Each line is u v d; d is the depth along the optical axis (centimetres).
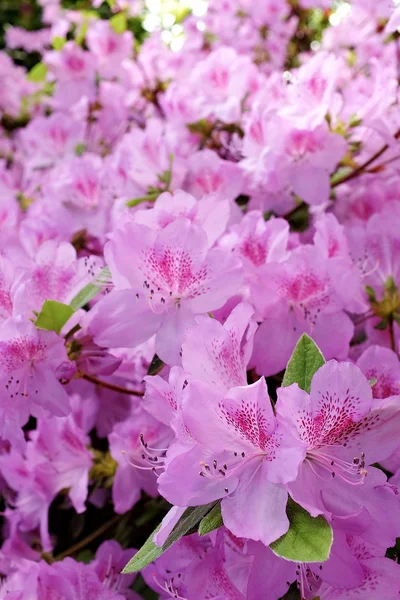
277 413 39
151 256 46
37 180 85
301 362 41
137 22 114
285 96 61
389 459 44
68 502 61
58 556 59
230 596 42
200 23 103
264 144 61
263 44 108
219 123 72
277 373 50
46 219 62
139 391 54
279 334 49
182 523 41
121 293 48
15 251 56
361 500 40
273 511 39
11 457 59
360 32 94
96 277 50
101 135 89
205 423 40
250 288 48
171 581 45
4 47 155
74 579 50
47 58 88
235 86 71
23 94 108
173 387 41
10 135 111
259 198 63
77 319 49
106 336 47
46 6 132
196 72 72
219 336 41
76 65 87
